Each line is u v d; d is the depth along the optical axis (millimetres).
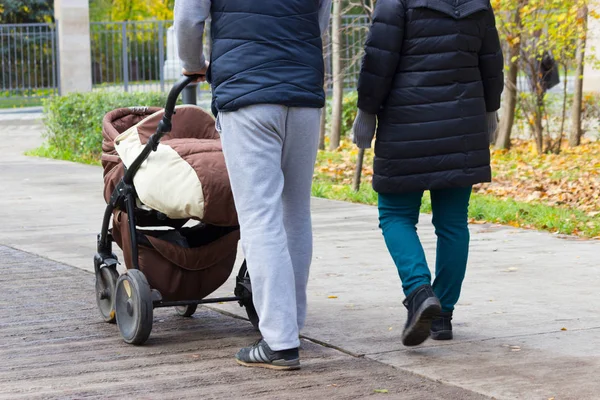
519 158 22875
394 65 6430
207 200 6547
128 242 7082
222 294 8680
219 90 6105
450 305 6895
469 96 6508
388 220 6691
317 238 12016
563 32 20766
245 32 6035
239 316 7852
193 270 7039
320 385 5875
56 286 9203
